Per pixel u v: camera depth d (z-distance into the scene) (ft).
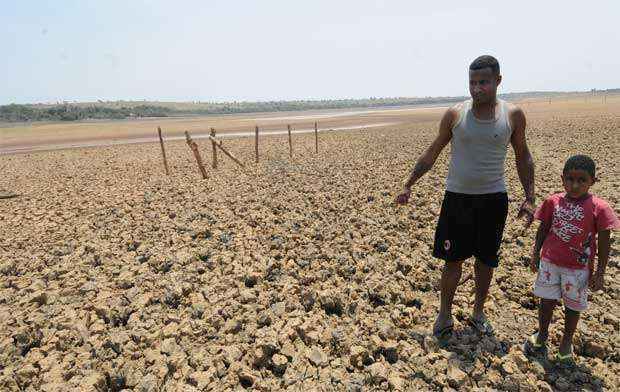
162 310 16.80
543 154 56.54
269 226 27.53
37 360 13.64
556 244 11.36
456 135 11.94
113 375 12.34
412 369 12.14
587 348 12.75
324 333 13.65
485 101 11.27
